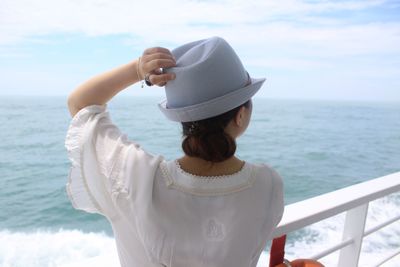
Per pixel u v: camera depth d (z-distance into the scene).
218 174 0.83
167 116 0.86
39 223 7.90
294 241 6.68
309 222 1.50
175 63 0.82
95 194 0.88
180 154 0.86
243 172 0.84
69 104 0.93
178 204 0.80
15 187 9.80
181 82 0.79
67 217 7.94
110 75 0.88
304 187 15.93
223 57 0.78
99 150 0.85
